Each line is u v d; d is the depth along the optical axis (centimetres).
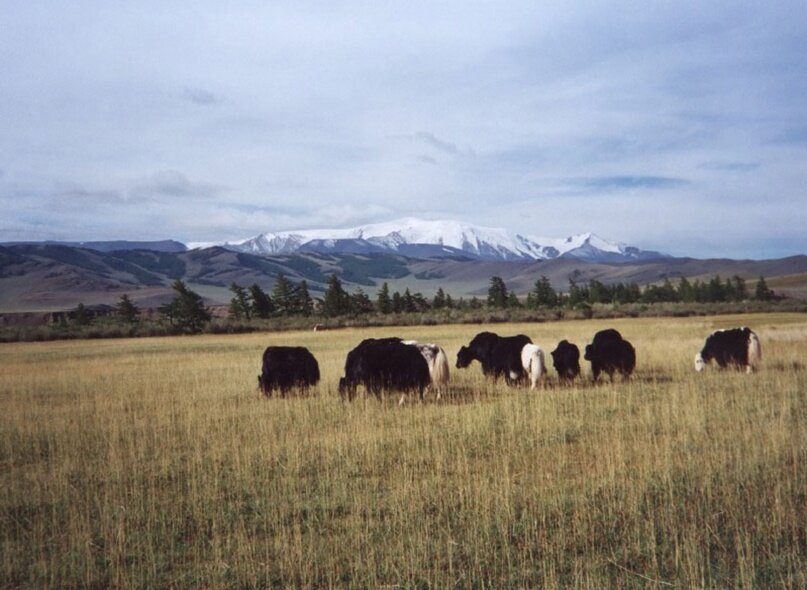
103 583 695
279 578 691
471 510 845
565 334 3966
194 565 729
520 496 893
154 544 786
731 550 724
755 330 3678
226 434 1316
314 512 870
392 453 1137
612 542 756
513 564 709
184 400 1730
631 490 870
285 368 1825
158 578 697
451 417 1405
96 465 1109
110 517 857
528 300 9975
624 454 1059
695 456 1020
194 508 882
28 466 1140
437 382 1753
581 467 1034
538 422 1291
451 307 9869
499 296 10169
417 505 868
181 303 7025
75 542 782
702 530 761
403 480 984
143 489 982
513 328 5172
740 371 2003
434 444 1161
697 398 1468
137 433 1318
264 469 1061
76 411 1620
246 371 2448
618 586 651
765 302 9225
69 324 7456
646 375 2017
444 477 995
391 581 677
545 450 1134
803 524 768
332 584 675
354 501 902
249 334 6347
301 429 1320
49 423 1467
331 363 2542
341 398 1664
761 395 1556
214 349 4047
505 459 1056
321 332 6006
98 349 4331
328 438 1230
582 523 801
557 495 890
